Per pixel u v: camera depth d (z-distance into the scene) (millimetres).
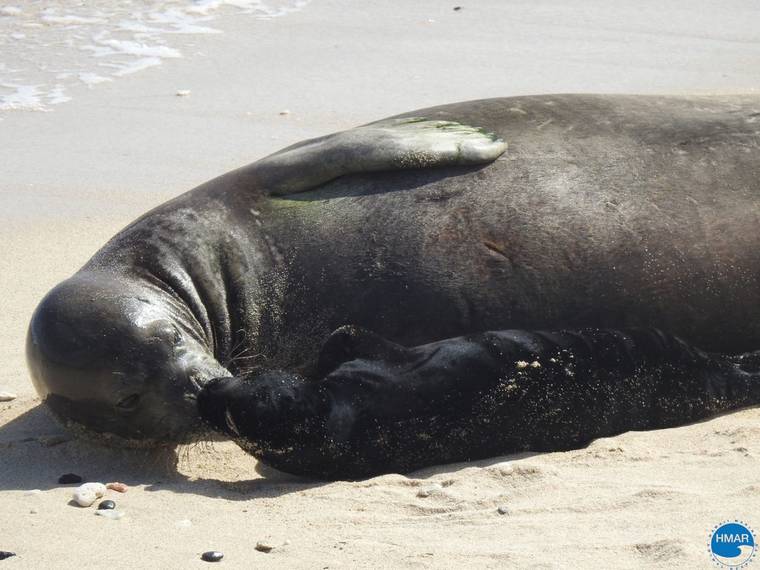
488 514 20609
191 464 25609
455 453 24547
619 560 18016
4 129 51406
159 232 27422
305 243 27109
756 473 21516
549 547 18734
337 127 50719
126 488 23453
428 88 55906
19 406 28484
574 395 24859
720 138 28000
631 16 68938
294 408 23906
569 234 26672
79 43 64375
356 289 26781
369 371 24688
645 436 24469
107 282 26125
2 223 41406
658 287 26688
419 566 18359
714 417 26000
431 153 26797
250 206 27688
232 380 24391
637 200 27016
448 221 26766
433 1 73000
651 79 56469
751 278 27000
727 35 64375
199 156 47844
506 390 24594
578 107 28922
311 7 71875
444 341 25266
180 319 26234
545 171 27266
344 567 18531
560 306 26594
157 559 19156
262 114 52812
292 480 24641
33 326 25562
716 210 27062
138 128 51344
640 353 25609
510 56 61219
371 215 27016
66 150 48906
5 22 68125
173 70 59969
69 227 41094
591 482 21828
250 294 27156
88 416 25344
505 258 26547
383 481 23219
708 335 27234
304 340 27125
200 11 70938
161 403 25156
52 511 21828
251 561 19016
